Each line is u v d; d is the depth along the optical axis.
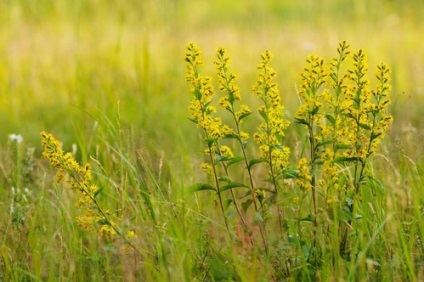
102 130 7.38
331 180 5.09
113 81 11.40
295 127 7.58
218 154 5.23
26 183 6.79
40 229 5.81
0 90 11.67
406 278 4.97
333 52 12.97
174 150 7.94
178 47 13.22
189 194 6.07
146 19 15.40
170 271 4.87
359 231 4.99
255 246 5.12
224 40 16.02
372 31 16.50
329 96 5.14
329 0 18.81
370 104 5.07
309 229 5.42
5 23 17.11
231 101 5.11
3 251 5.36
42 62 13.71
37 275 5.12
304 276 4.96
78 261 5.44
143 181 5.74
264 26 17.45
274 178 5.15
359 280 4.86
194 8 20.78
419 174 5.91
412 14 18.09
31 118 10.67
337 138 5.22
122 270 5.24
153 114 9.97
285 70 12.77
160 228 5.30
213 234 5.69
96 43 14.07
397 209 5.60
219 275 4.98
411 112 9.55
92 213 5.17
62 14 18.16
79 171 5.20
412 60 13.29
